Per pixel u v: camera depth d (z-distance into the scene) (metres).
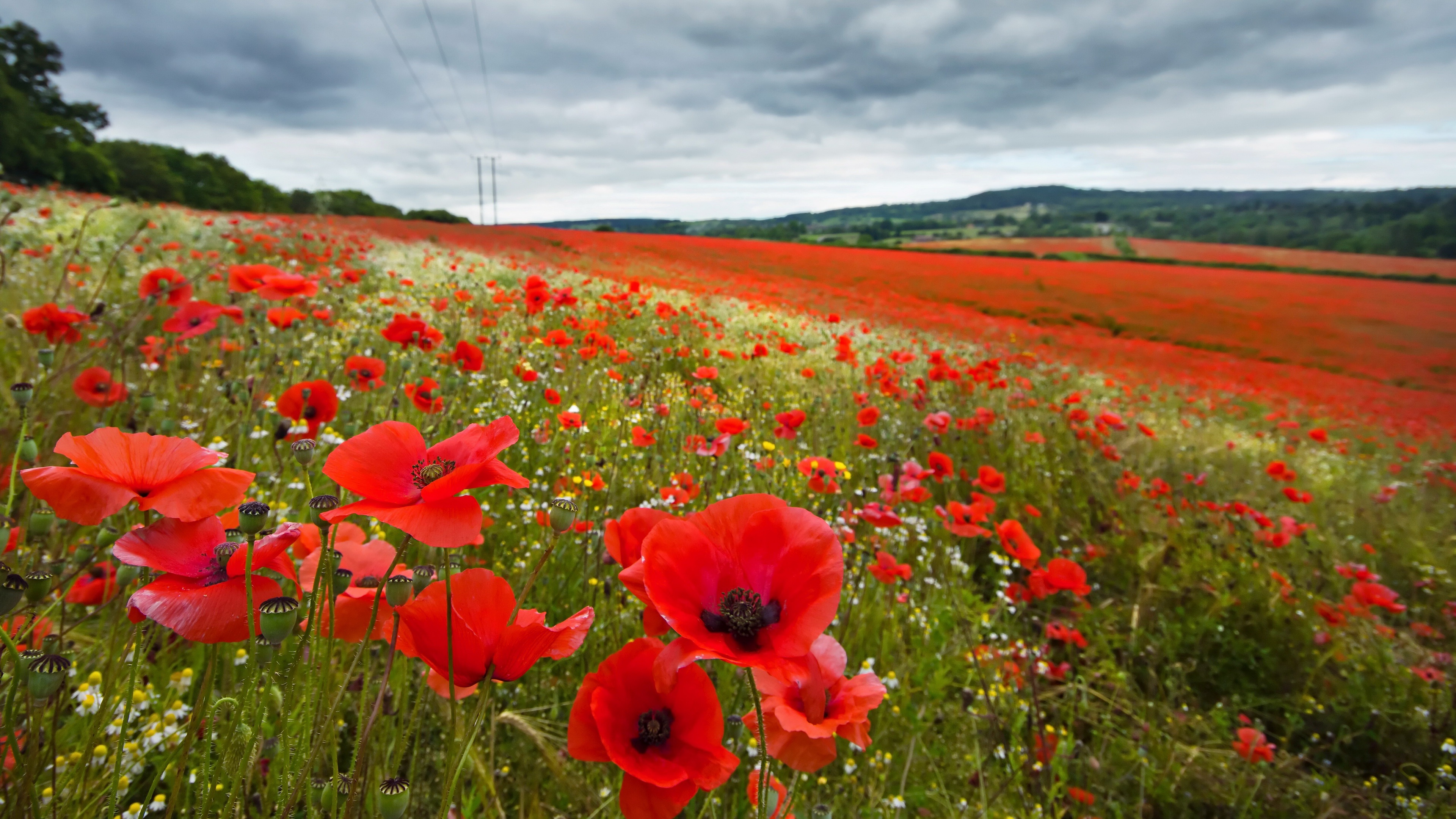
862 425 4.61
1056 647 4.08
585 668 2.52
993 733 2.85
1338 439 11.48
